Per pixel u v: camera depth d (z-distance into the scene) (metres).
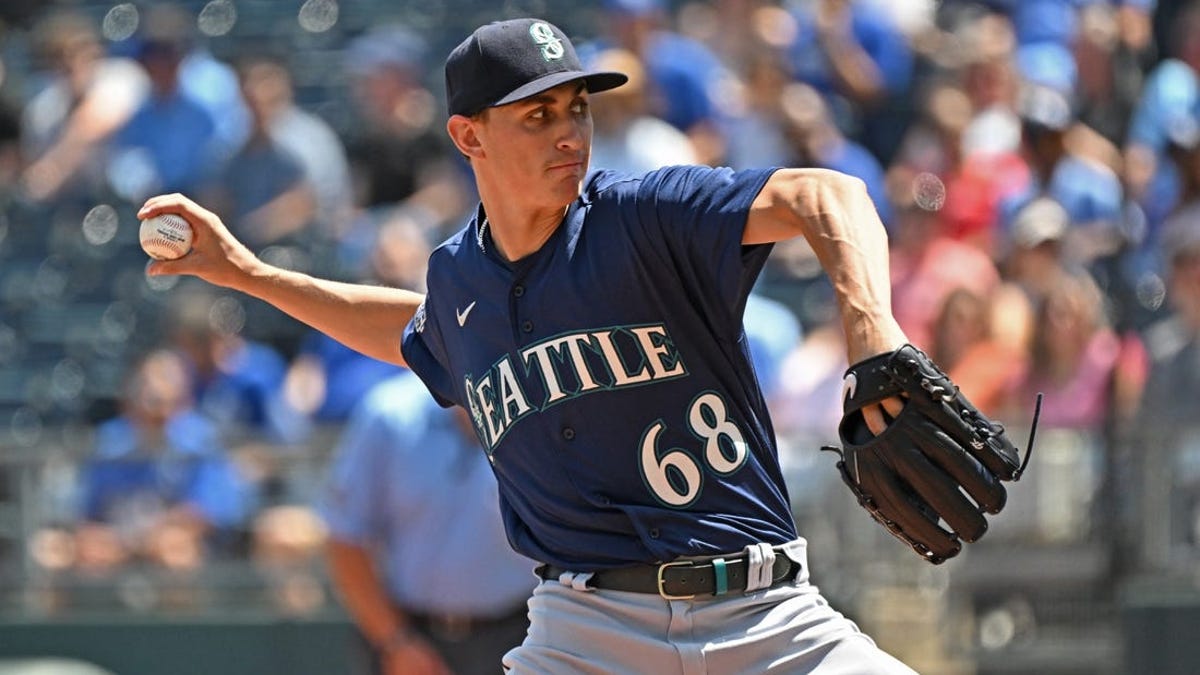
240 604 27.19
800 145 33.75
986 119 33.03
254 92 36.31
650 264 12.06
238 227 35.88
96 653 27.42
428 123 36.28
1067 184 30.83
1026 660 24.89
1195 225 29.86
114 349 37.28
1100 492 25.02
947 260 29.58
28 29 45.75
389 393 22.67
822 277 32.03
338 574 22.78
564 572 12.80
